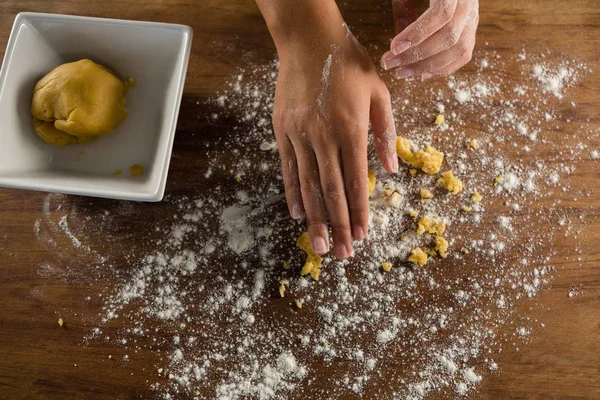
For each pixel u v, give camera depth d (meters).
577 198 0.67
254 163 0.68
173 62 0.67
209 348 0.65
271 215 0.67
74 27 0.65
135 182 0.65
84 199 0.68
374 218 0.67
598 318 0.65
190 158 0.68
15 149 0.64
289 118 0.63
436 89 0.69
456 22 0.63
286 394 0.64
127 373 0.64
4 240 0.67
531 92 0.69
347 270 0.66
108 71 0.67
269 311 0.65
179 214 0.67
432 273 0.66
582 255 0.66
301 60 0.64
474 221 0.67
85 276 0.66
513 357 0.64
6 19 0.71
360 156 0.62
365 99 0.63
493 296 0.65
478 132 0.68
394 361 0.64
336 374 0.64
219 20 0.70
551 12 0.70
